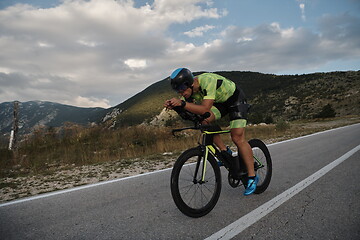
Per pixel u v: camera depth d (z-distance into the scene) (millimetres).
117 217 2654
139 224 2439
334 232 2096
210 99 2605
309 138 9797
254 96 157375
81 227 2445
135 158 7266
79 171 5793
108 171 5555
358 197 2920
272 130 15445
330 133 11445
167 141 9367
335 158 5426
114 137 9891
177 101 2375
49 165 6906
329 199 2893
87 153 8008
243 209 2703
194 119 2672
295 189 3346
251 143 3238
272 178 4004
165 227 2338
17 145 8477
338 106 93750
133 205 3021
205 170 2641
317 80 147875
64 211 2928
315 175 4039
